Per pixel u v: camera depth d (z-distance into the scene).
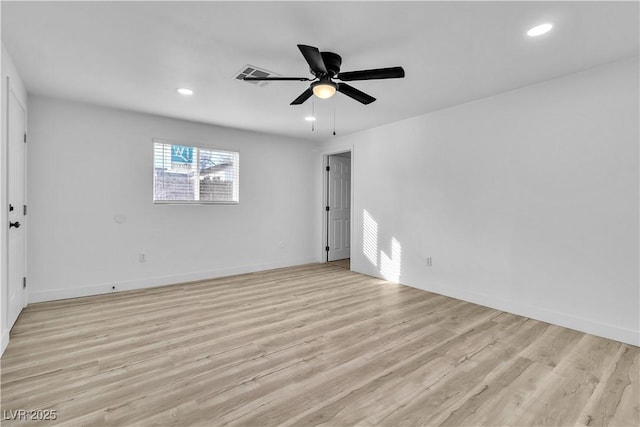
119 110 3.80
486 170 3.35
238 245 4.86
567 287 2.79
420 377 1.98
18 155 2.80
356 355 2.26
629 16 1.89
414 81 2.90
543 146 2.91
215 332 2.66
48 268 3.41
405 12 1.87
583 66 2.58
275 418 1.60
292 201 5.50
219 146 4.62
